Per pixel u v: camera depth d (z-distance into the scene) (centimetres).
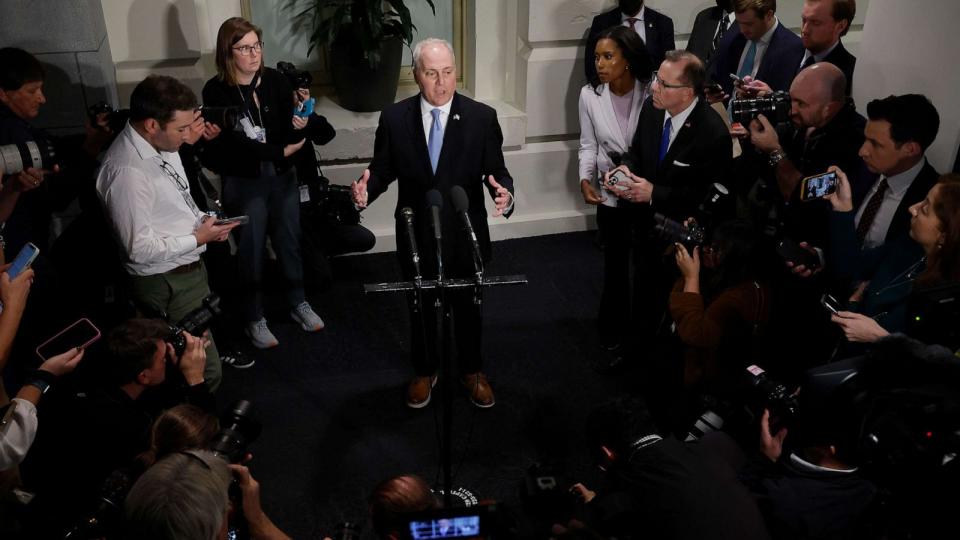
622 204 357
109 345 242
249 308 387
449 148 310
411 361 375
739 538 175
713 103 367
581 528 174
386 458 320
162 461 162
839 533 185
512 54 487
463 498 296
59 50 368
